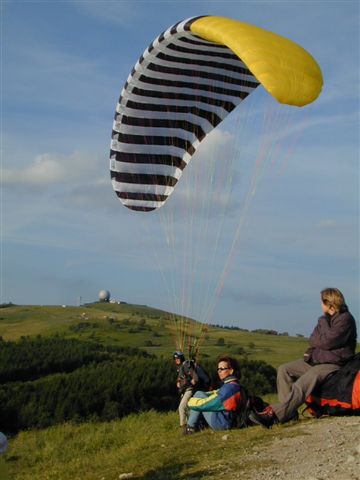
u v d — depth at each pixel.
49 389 29.47
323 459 7.42
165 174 13.23
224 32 9.33
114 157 13.02
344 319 9.41
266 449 8.30
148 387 28.72
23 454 16.19
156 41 11.06
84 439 15.62
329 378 9.52
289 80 8.35
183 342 11.74
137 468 8.95
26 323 115.19
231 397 9.89
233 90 12.35
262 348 90.12
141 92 12.16
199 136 12.92
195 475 7.72
